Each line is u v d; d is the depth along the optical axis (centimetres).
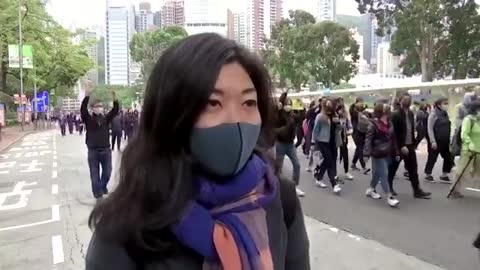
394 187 916
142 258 105
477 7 3127
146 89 112
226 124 106
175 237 104
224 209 106
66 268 473
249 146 109
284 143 777
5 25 3425
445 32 3278
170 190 104
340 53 4344
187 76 106
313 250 510
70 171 1257
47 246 547
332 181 870
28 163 1503
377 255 493
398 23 3278
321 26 4338
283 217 123
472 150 792
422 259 481
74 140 2836
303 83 4634
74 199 830
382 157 762
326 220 650
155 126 109
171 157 107
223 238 102
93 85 825
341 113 1040
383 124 764
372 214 689
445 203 764
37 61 3869
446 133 966
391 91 2217
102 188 814
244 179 108
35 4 3562
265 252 106
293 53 4481
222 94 108
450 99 1930
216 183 107
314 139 878
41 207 775
